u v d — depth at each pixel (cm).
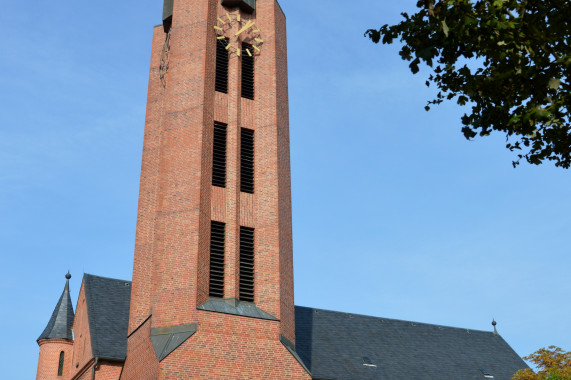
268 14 3634
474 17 1191
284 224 3180
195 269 2855
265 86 3459
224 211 3097
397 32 1275
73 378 3734
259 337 2839
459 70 1281
